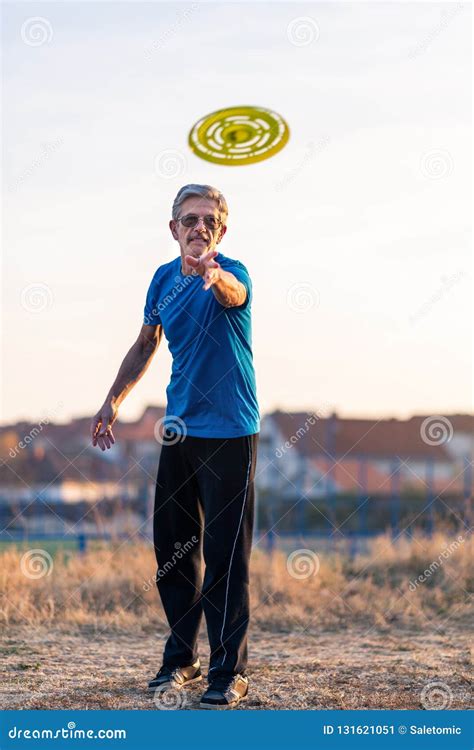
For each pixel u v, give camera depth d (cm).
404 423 4684
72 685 569
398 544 1180
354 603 879
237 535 534
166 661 564
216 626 531
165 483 556
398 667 629
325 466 3875
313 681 587
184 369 544
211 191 546
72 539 1487
